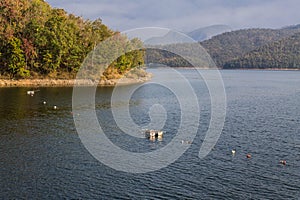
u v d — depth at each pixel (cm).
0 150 4172
